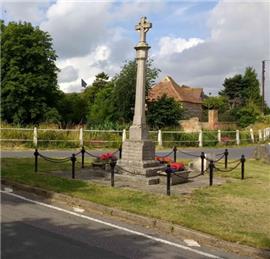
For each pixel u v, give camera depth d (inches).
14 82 1935.3
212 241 318.7
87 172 607.2
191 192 495.2
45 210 386.3
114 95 1656.0
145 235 329.7
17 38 1971.0
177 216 373.7
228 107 2864.2
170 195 465.7
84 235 318.0
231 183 579.5
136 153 582.2
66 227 335.9
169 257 283.3
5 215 359.3
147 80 1601.9
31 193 458.0
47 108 2036.2
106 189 477.1
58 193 441.4
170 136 1251.2
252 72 3499.0
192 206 418.9
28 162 669.3
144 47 592.1
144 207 400.8
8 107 1941.4
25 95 1951.3
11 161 666.8
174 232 341.4
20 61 1991.9
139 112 597.3
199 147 1246.3
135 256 280.1
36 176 529.3
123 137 1075.9
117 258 273.4
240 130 1617.9
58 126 1119.6
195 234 329.1
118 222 363.9
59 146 1000.2
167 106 1581.0
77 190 462.3
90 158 794.2
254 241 315.0
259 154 914.1
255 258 294.4
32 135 986.7
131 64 1631.4
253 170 730.8
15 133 965.8
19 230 318.0
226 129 1686.8
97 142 1063.0
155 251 293.7
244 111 2164.1
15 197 433.1
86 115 2293.3
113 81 1673.2
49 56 2060.8
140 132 589.9
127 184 529.3
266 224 369.1
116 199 428.5
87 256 272.7
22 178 508.7
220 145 1330.0
